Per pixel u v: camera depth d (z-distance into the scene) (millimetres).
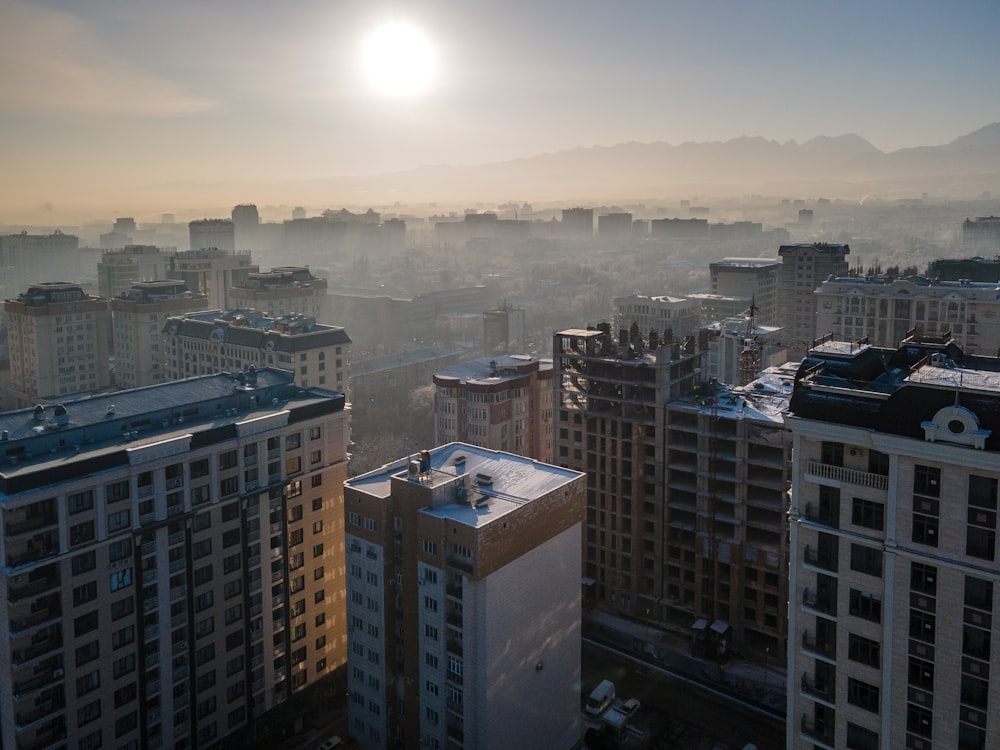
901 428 72000
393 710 123312
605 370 168875
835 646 78938
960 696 71312
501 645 112625
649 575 169000
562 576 123938
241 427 123125
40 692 104875
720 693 148750
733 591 155625
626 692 150250
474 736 113188
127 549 112250
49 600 105375
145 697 115812
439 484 114750
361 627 124812
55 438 111812
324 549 139250
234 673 127500
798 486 80125
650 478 165750
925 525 71688
